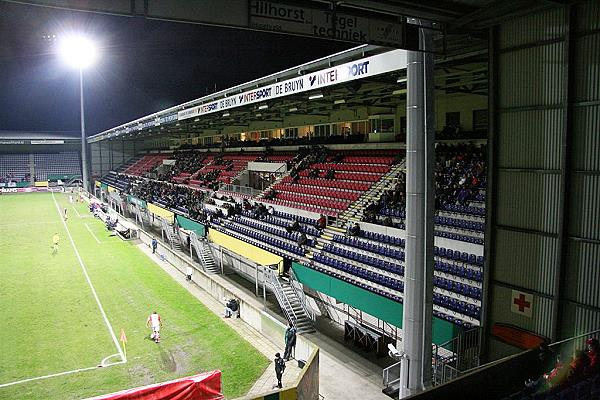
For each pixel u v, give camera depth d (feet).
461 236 63.72
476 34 42.98
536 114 39.91
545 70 38.86
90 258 119.34
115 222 159.84
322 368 58.44
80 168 309.63
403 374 42.75
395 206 79.97
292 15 30.42
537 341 40.50
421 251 41.11
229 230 114.32
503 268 43.39
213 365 59.82
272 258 79.00
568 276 38.70
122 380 55.98
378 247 74.33
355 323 66.49
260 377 56.49
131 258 119.96
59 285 95.30
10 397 51.96
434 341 50.21
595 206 36.65
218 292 85.66
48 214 193.26
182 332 70.74
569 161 37.78
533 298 41.01
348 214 88.63
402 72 59.00
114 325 73.67
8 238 143.95
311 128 135.33
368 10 34.22
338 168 108.99
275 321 66.74
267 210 110.63
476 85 82.07
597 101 35.81
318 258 81.35
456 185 73.77
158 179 202.90
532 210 40.81
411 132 40.50
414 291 41.52
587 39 36.17
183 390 44.57
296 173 119.65
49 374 57.41
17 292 90.38
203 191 152.35
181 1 26.86
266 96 80.48
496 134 43.01
